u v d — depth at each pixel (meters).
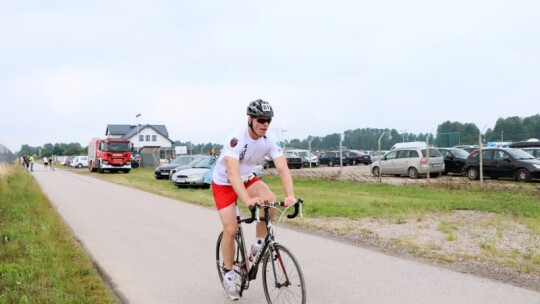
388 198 13.80
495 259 6.13
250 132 4.17
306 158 40.00
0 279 5.07
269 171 27.19
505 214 10.20
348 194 15.30
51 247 6.53
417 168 22.20
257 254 4.38
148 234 8.38
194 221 9.92
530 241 7.25
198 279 5.50
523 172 18.66
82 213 11.24
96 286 5.02
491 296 4.64
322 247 7.11
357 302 4.55
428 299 4.59
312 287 5.05
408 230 8.38
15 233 7.53
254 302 4.68
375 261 6.18
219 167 4.41
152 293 4.98
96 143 38.66
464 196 14.23
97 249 7.13
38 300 4.44
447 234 7.96
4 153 33.50
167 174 24.89
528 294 4.69
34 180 24.91
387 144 52.16
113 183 22.75
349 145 59.72
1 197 12.75
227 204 4.45
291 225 9.18
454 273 5.52
